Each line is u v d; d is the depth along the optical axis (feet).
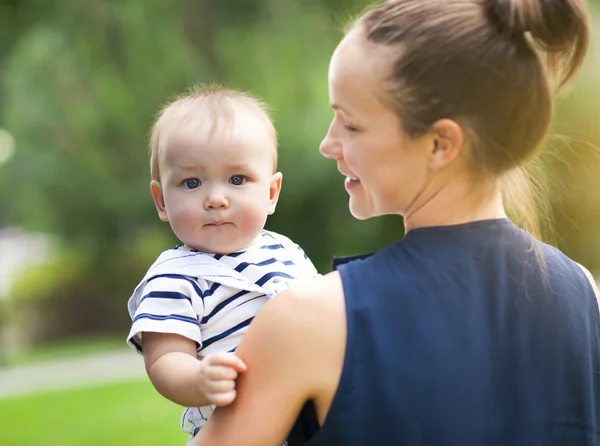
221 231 6.53
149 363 5.98
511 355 5.15
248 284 6.27
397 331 4.99
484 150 5.16
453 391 4.96
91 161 42.11
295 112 39.83
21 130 41.50
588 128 25.75
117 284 48.52
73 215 43.52
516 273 5.26
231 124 6.65
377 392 4.91
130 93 40.96
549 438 5.17
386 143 5.17
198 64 41.29
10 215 44.96
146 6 40.78
